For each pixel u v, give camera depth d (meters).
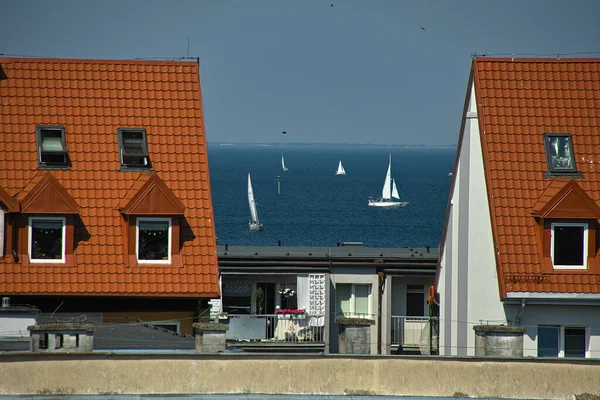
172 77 157.75
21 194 143.62
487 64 154.00
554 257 142.38
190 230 145.62
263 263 179.75
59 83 154.50
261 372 101.94
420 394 103.06
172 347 119.75
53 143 149.12
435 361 103.69
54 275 140.00
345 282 183.12
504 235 142.25
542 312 142.62
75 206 141.62
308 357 102.62
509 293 139.12
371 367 103.06
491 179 145.38
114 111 153.50
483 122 148.88
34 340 105.00
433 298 171.50
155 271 142.50
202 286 142.12
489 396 103.44
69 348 105.50
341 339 110.81
